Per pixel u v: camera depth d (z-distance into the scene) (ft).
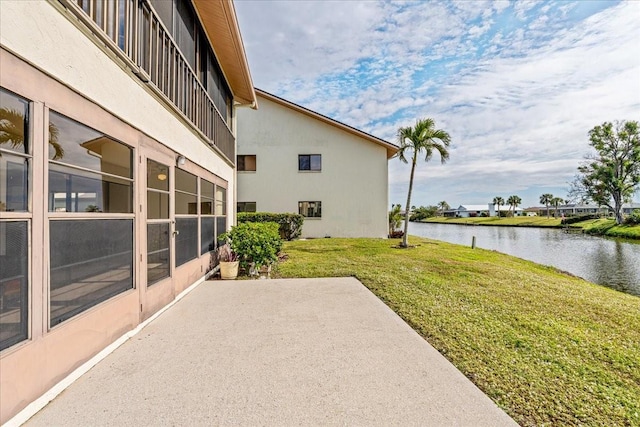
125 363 8.22
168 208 13.19
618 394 7.45
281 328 10.87
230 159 25.99
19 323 5.91
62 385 6.91
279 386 7.21
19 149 6.00
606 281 30.37
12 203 5.84
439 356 8.93
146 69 11.34
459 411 6.42
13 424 5.67
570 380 8.05
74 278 7.43
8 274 5.70
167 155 13.03
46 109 6.61
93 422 5.91
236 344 9.48
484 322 12.22
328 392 6.99
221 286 17.02
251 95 27.55
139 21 10.84
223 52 21.67
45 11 6.61
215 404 6.51
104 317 8.54
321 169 49.34
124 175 9.82
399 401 6.71
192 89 16.26
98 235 8.38
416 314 12.91
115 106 9.19
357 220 49.52
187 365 8.14
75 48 7.52
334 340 9.89
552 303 15.67
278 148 49.19
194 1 16.84
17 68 5.92
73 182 7.50
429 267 24.94
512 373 8.29
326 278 19.48
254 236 20.40
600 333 11.80
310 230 49.14
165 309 12.72
